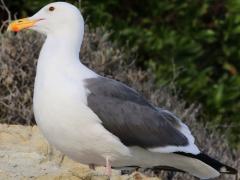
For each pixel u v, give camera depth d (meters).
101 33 14.84
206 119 15.58
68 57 10.48
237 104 16.38
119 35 16.31
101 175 10.12
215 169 10.60
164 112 10.80
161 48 16.50
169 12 16.98
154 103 13.98
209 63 16.97
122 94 10.48
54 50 10.50
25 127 12.04
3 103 13.27
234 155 14.46
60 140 10.27
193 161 10.59
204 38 16.78
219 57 17.00
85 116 10.16
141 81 14.59
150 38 16.50
